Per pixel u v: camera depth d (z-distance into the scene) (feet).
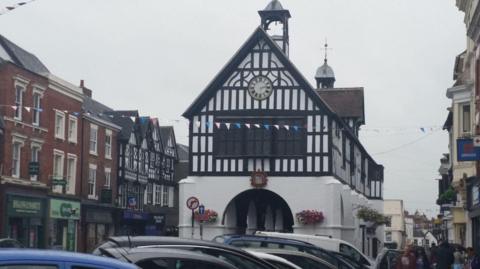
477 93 74.95
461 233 108.27
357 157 151.12
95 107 152.15
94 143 139.85
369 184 176.76
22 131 110.11
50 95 119.75
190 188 116.88
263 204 128.36
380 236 180.04
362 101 149.07
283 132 115.34
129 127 156.66
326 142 113.80
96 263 17.89
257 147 115.65
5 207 104.58
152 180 172.86
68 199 126.31
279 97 115.44
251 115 115.85
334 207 112.16
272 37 128.06
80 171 132.26
